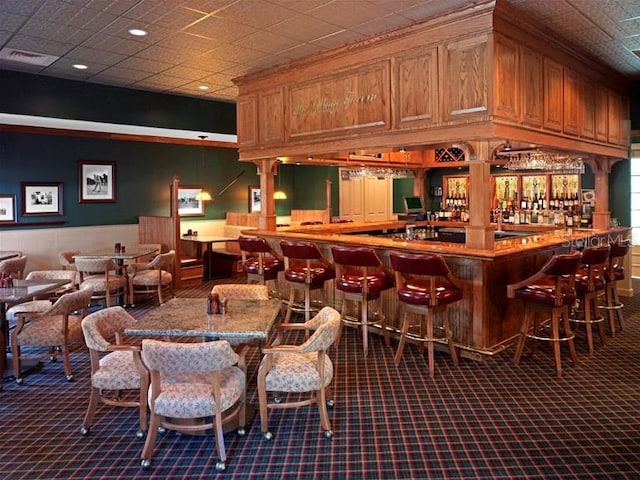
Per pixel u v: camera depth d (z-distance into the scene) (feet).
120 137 26.48
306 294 16.62
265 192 20.76
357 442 9.59
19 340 12.62
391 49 14.65
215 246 31.63
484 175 13.61
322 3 12.68
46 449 9.46
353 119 15.89
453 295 13.33
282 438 9.78
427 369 13.35
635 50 16.49
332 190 32.91
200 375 9.59
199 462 8.95
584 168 22.26
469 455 9.07
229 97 24.43
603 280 15.06
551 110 15.19
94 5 12.94
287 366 9.95
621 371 13.12
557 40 14.90
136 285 21.71
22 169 23.50
